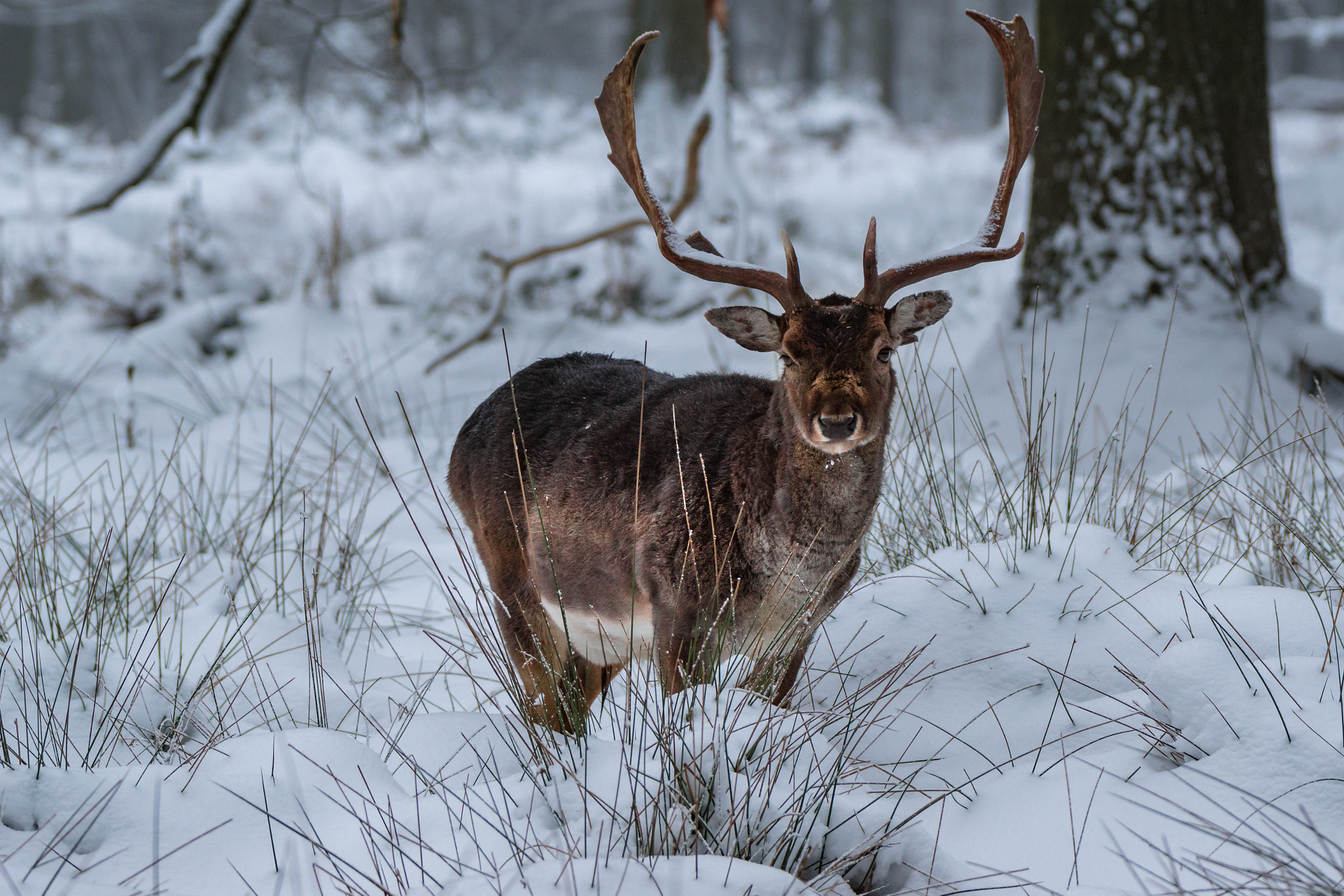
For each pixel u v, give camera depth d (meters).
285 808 5.97
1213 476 10.59
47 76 91.38
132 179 14.22
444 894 5.08
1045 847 5.97
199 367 17.95
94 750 6.87
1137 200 14.58
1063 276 14.88
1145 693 7.02
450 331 18.95
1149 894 5.34
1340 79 94.62
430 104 59.38
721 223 18.06
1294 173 37.03
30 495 10.14
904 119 89.56
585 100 83.56
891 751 7.27
